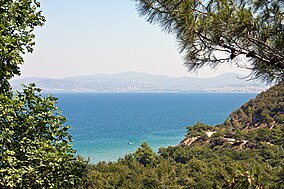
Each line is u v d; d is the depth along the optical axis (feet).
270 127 157.69
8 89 23.16
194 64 14.08
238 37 13.10
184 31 12.67
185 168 113.60
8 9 23.07
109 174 112.16
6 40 21.36
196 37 13.15
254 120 176.76
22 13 23.50
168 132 272.51
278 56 13.46
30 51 23.84
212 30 12.91
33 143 21.52
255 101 186.91
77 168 22.33
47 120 22.52
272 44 13.41
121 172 116.88
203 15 12.71
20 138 21.36
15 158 20.22
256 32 13.02
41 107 22.16
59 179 21.18
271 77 14.52
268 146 104.17
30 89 23.16
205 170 101.50
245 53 13.61
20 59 22.43
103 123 335.26
